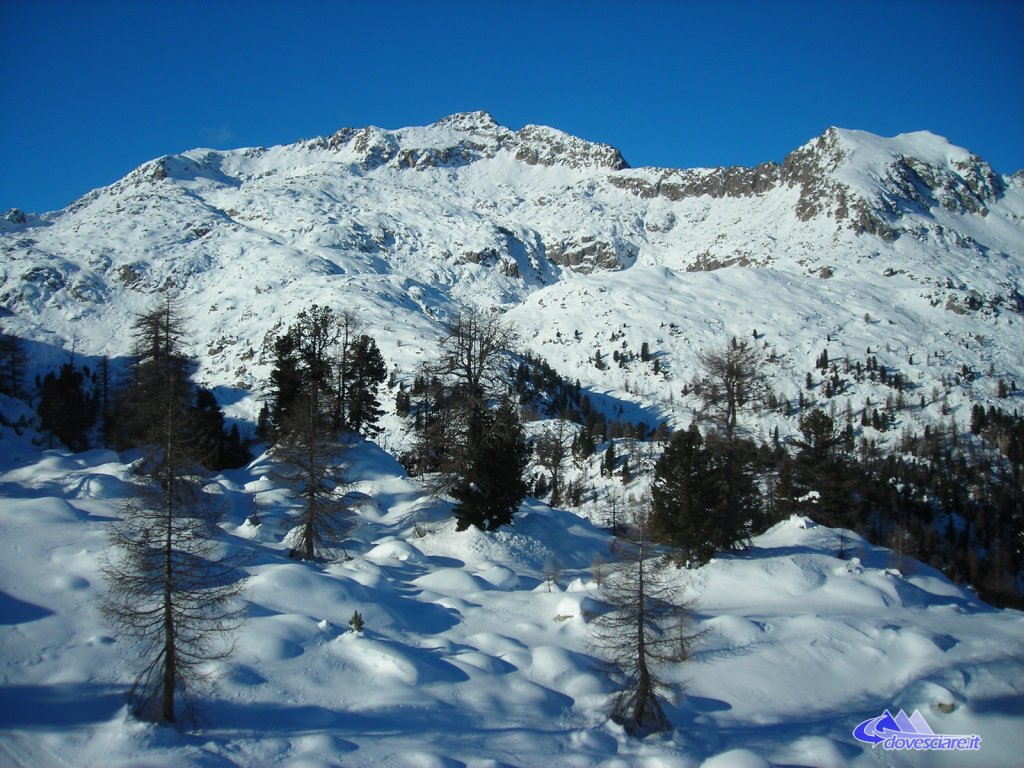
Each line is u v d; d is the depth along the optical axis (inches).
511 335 1576.0
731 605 1210.0
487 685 822.5
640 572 794.2
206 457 855.1
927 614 1225.4
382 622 957.8
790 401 6013.8
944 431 5438.0
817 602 1238.3
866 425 5743.1
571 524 1660.9
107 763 583.5
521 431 1499.8
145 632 694.5
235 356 5364.2
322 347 1989.4
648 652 784.9
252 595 938.7
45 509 1085.8
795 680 939.3
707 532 1307.8
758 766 686.5
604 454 3572.8
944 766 762.8
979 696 862.5
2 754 583.8
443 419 1512.1
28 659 714.2
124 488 1379.2
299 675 770.8
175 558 679.7
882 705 895.7
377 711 733.3
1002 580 2965.1
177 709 668.1
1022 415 5743.1
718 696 889.5
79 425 2251.5
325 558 1226.0
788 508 1723.7
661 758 713.6
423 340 5211.6
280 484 1599.4
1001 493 4042.8
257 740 645.9
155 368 1557.6
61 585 866.1
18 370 2898.6
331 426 1619.1
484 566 1301.7
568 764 689.6
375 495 1685.5
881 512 2997.0
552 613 1074.7
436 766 636.1
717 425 1517.0
